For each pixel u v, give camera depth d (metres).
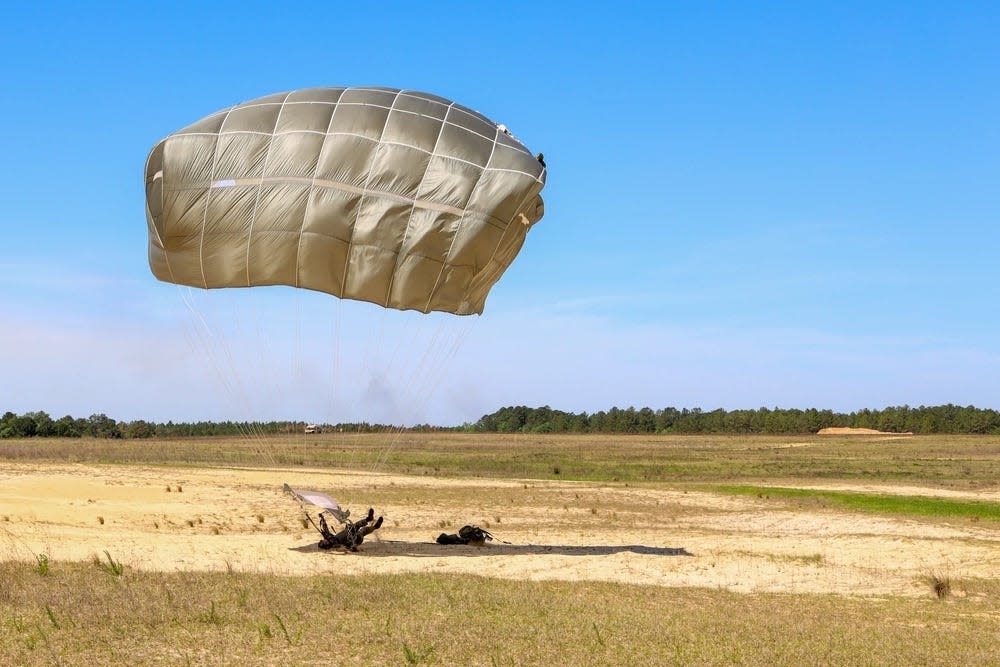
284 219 21.95
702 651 13.82
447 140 22.44
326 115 22.58
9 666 11.75
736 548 27.86
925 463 87.06
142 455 72.62
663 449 129.25
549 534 31.12
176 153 22.06
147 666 11.98
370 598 17.12
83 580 18.03
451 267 22.27
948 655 14.23
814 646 14.44
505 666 12.61
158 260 23.02
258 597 16.67
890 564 25.31
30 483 38.16
